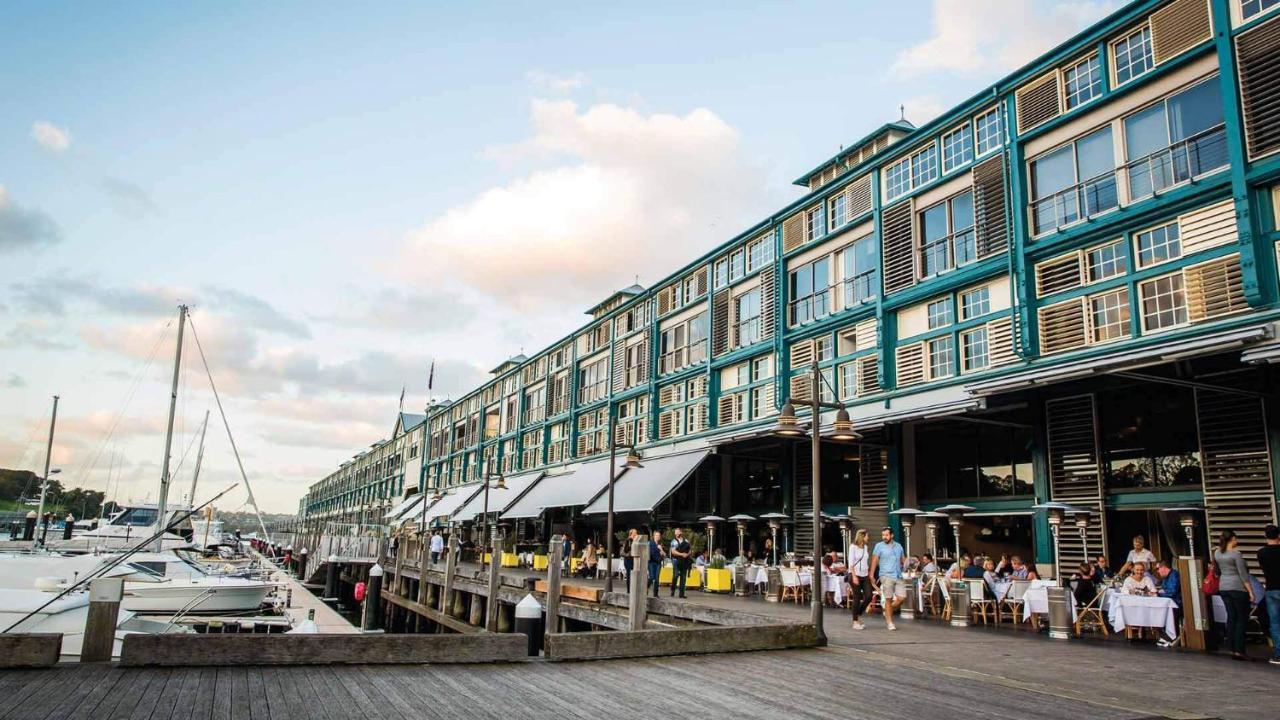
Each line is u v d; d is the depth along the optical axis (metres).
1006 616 17.34
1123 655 12.09
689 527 32.44
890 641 13.45
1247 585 11.99
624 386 40.59
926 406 19.73
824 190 27.09
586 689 8.77
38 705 7.09
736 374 31.66
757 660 11.16
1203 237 15.84
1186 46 16.38
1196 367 15.38
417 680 8.95
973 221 21.36
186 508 53.75
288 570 61.66
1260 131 14.90
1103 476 17.50
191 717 6.86
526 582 23.45
